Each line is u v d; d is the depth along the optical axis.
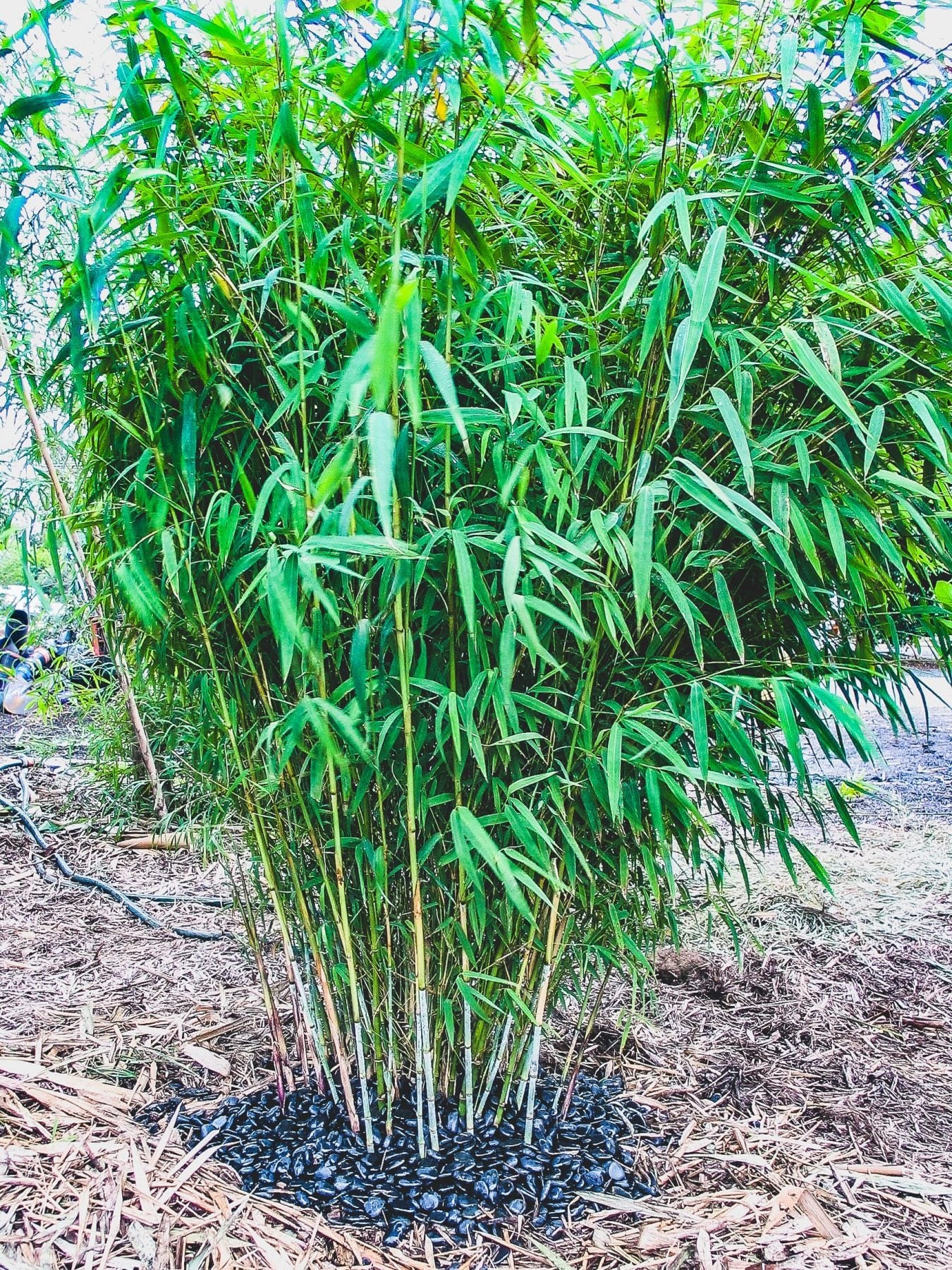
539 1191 1.35
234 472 1.27
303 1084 1.62
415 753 1.25
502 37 0.95
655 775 1.17
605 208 1.15
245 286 1.05
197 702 1.44
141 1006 2.05
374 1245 1.24
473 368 1.23
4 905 2.68
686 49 1.25
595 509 1.09
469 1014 1.38
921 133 1.06
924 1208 1.44
